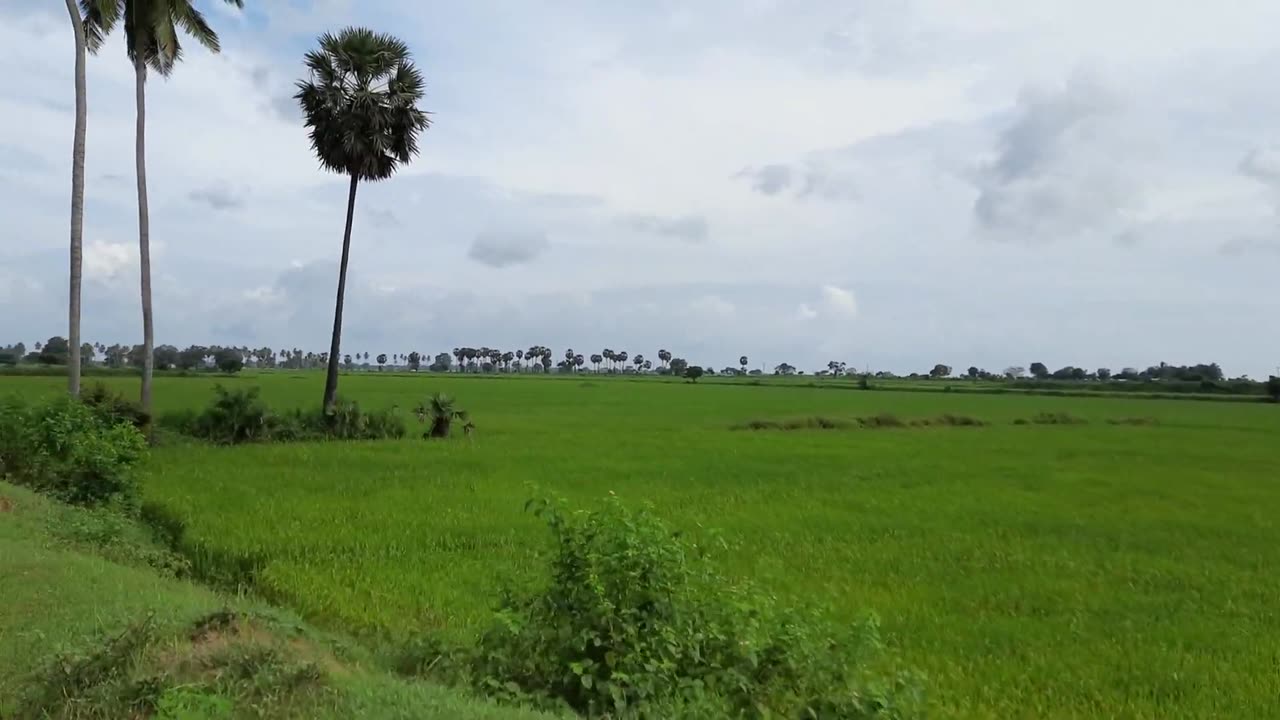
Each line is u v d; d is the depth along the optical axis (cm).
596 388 8750
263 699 483
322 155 3031
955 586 1160
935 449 3186
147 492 1692
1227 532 1577
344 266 3111
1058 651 902
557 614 658
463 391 7425
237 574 1142
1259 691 802
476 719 502
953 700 764
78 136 2278
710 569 726
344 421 3023
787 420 4494
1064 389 10856
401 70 3033
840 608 1038
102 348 10362
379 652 744
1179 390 10662
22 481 1432
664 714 584
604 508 713
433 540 1315
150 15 2450
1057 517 1711
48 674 493
